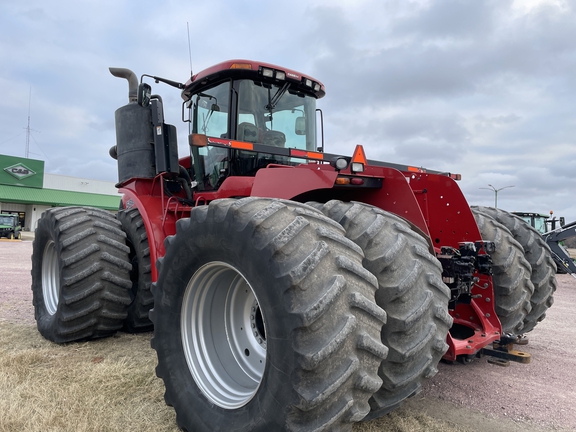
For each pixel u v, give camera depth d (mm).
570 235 10922
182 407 2404
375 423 2566
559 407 2902
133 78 4660
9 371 3234
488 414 2781
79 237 3943
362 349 1837
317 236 2004
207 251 2324
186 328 2545
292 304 1814
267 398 1904
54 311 4328
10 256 14266
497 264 3447
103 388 2979
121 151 4406
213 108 4027
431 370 2270
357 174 2748
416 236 2436
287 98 4090
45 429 2377
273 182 2939
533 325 4145
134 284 4477
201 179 4285
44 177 51219
